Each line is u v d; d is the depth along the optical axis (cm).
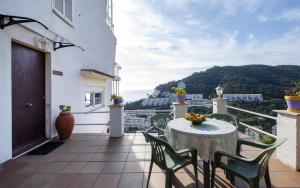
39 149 466
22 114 461
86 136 579
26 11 436
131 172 344
